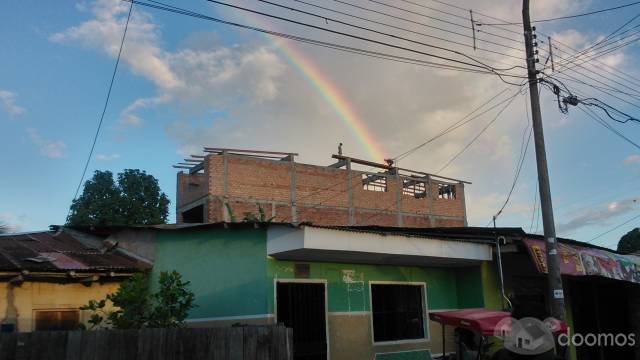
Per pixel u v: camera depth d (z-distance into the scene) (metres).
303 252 10.16
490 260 13.10
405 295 12.91
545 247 12.55
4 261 9.74
